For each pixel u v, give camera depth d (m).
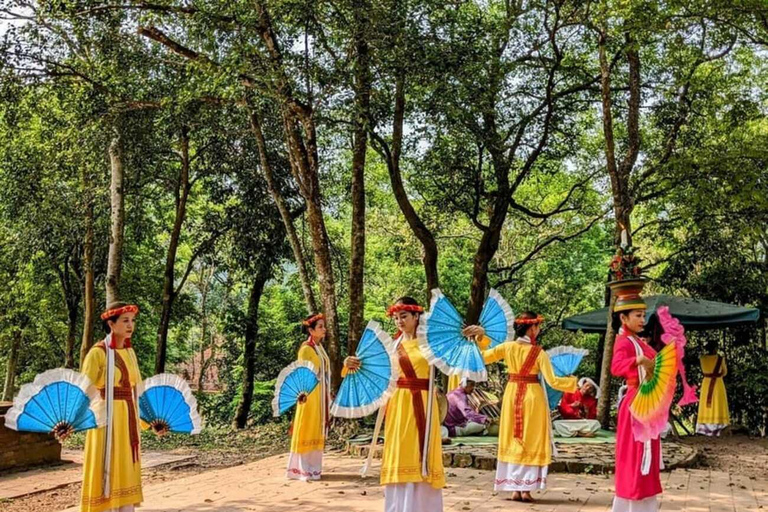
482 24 12.41
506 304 7.15
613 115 17.39
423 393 6.03
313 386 8.30
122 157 14.48
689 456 9.83
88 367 5.70
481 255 16.88
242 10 10.41
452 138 16.28
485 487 8.02
